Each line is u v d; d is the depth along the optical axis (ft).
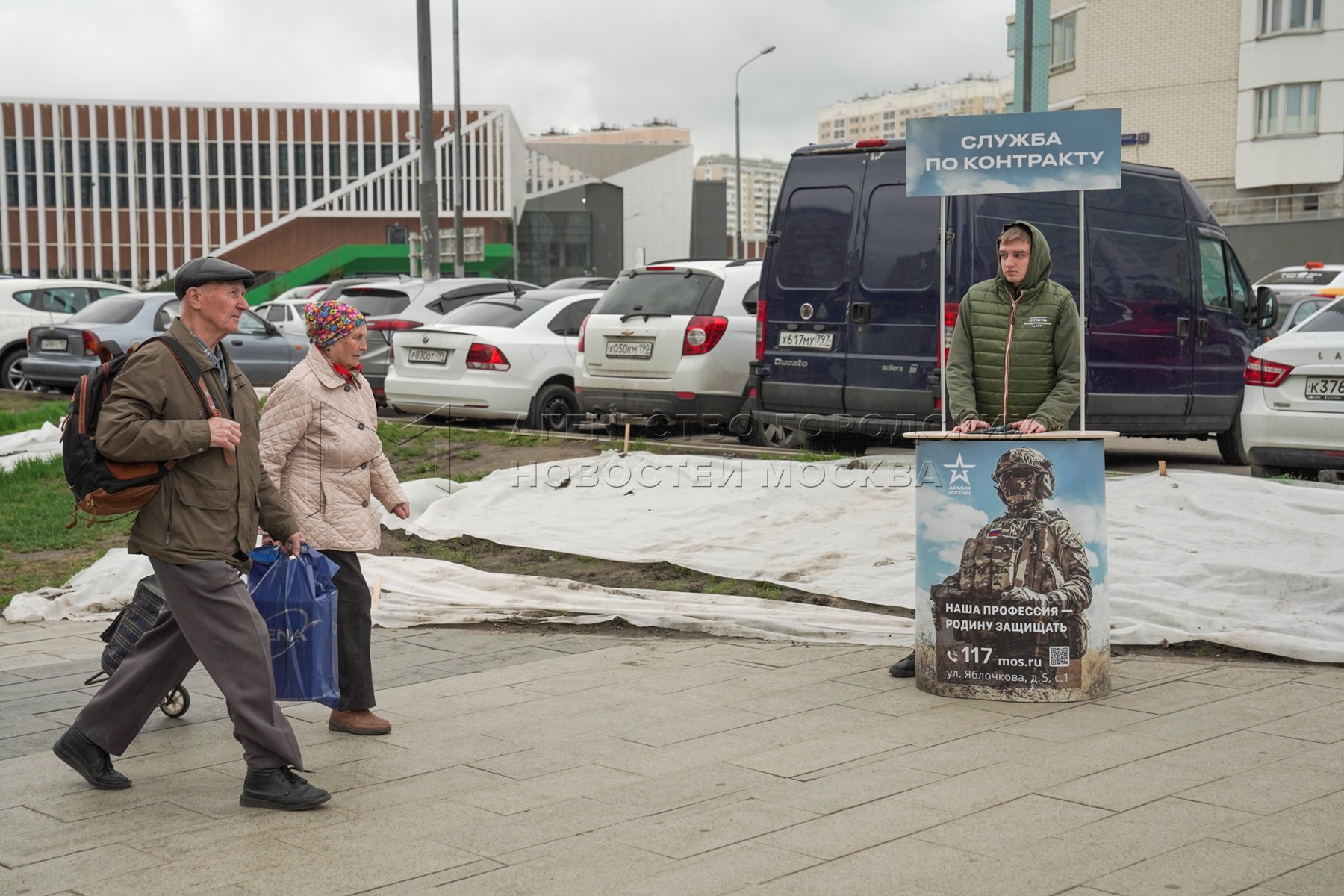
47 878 12.75
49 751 17.10
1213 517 26.76
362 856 13.16
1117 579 23.94
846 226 36.65
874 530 28.55
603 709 18.63
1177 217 39.06
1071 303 19.16
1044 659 18.37
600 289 62.13
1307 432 31.53
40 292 67.10
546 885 12.30
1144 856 12.66
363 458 17.87
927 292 35.12
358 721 17.62
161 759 16.78
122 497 14.40
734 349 41.65
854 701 18.74
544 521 31.65
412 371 45.93
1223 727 16.99
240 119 185.37
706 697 19.15
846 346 36.60
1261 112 135.44
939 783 14.98
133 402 14.43
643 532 30.19
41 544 32.30
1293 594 22.82
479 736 17.42
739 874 12.44
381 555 29.96
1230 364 40.68
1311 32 131.34
